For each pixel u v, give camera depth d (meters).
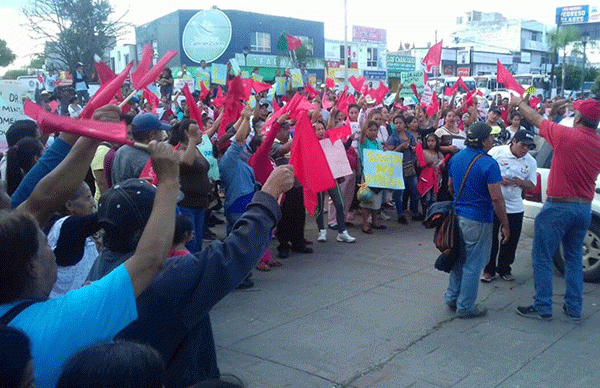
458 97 22.06
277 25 41.22
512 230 6.31
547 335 4.91
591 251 6.34
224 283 2.02
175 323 2.01
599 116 4.89
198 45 27.09
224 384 1.65
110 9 27.95
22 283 1.67
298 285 6.23
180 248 2.89
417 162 9.38
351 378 4.14
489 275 6.44
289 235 7.34
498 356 4.50
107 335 1.72
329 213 8.89
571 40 57.50
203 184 5.56
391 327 5.08
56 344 1.64
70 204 3.09
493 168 5.05
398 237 8.41
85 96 16.31
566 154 4.95
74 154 2.27
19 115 6.65
